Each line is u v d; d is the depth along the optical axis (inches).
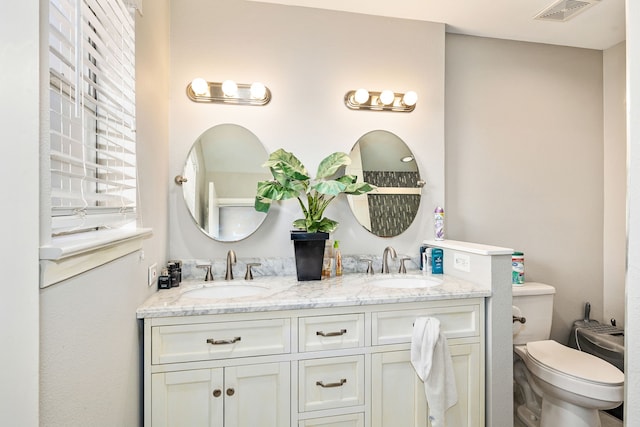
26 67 24.5
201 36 80.4
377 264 87.7
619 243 101.6
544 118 102.1
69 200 38.2
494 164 99.0
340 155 82.7
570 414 70.1
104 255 38.7
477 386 67.6
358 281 76.2
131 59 51.3
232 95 80.0
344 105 87.4
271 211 83.6
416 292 65.8
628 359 44.3
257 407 58.7
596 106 103.8
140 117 55.8
